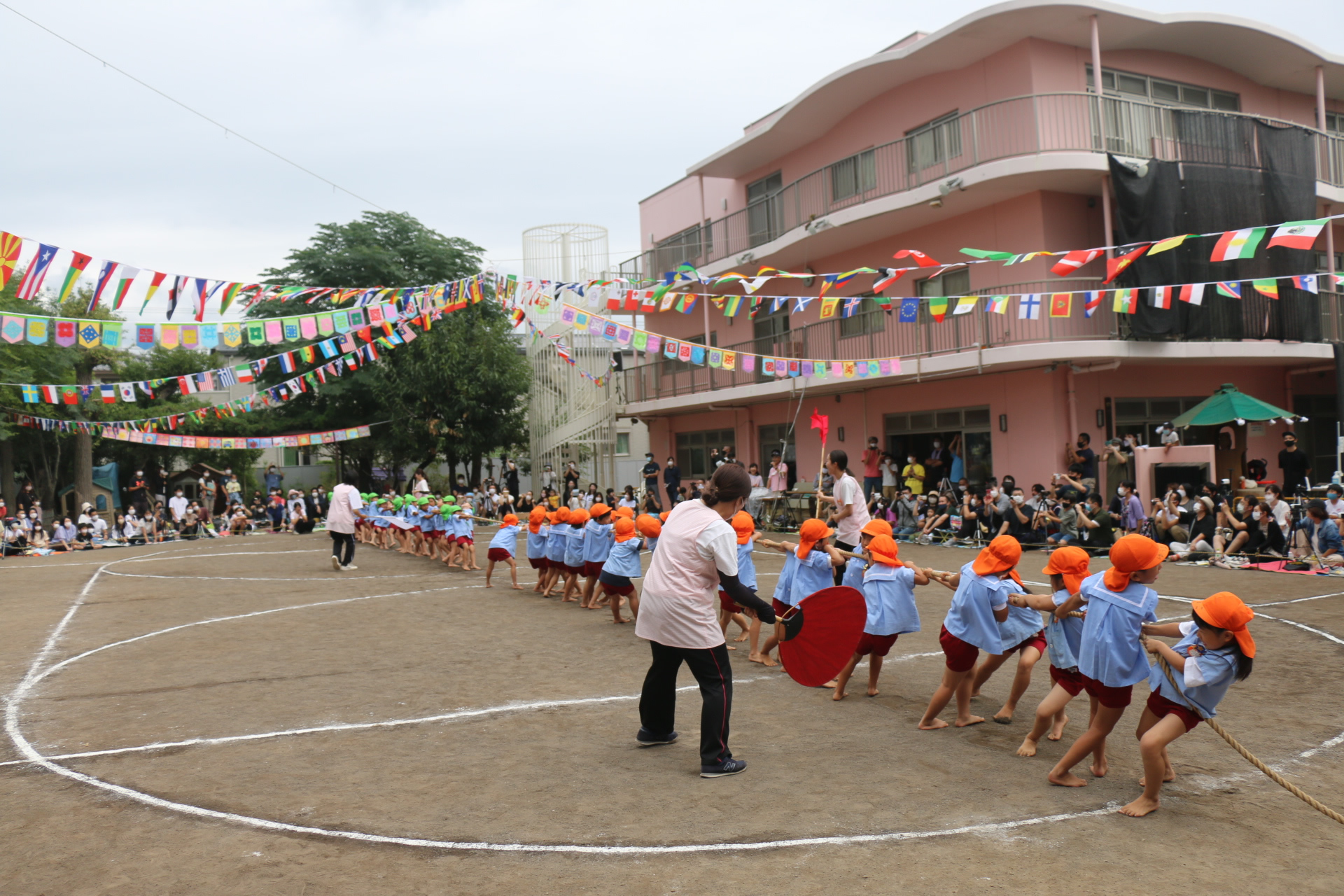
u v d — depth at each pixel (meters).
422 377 29.34
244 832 4.54
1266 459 20.28
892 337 20.41
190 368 36.03
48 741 6.24
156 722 6.62
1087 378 17.81
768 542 8.30
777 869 4.00
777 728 6.19
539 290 14.59
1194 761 5.39
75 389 18.08
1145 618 4.76
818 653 5.77
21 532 23.36
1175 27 17.47
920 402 20.34
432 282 31.73
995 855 4.11
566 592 12.01
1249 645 4.28
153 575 16.39
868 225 19.86
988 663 6.55
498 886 3.90
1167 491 14.69
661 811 4.72
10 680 8.17
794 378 21.42
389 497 20.64
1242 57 19.28
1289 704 6.45
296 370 31.73
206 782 5.30
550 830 4.49
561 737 6.07
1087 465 16.27
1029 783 5.05
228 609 11.99
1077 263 10.20
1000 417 18.50
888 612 6.70
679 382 26.80
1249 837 4.30
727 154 23.86
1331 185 19.44
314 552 20.50
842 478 9.12
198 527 27.58
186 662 8.70
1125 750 5.64
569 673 7.95
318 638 9.77
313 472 41.75
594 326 14.14
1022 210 17.75
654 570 5.48
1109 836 4.31
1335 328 19.45
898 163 20.08
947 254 19.36
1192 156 17.44
